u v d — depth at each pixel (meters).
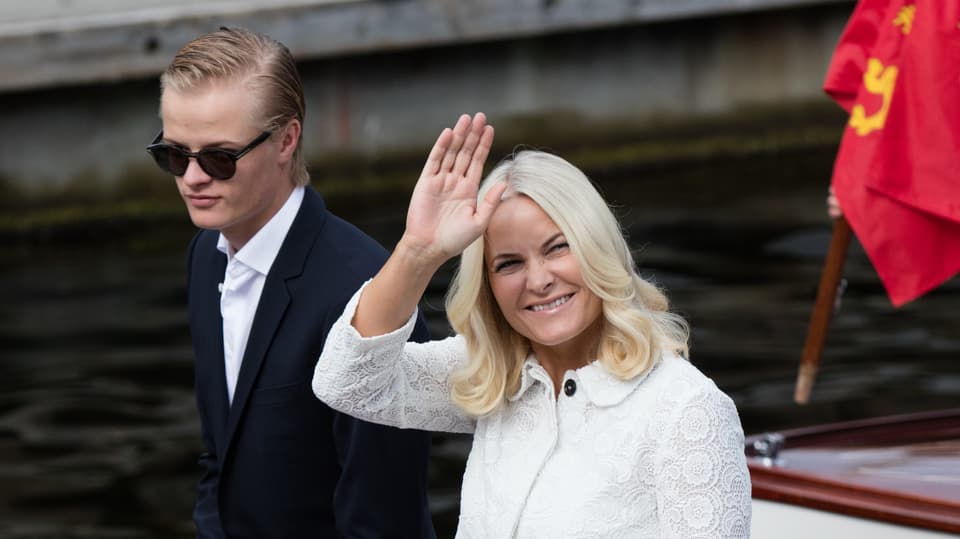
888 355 18.56
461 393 5.74
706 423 5.28
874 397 16.88
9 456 16.62
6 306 24.73
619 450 5.39
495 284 5.58
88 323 23.12
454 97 32.25
